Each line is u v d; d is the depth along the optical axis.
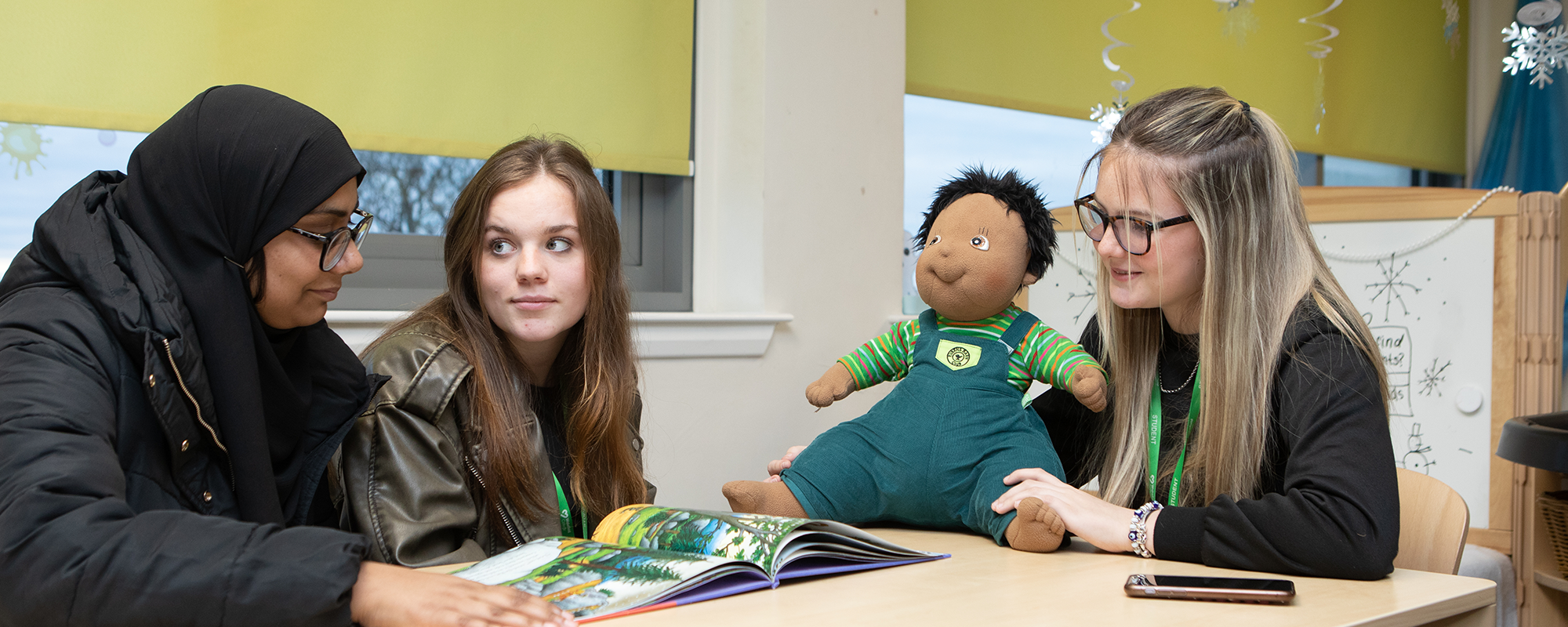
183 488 0.84
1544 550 1.65
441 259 1.70
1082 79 2.42
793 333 1.87
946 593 0.80
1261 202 1.08
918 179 2.24
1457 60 3.28
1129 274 1.11
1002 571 0.90
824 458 1.20
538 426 1.10
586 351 1.16
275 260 0.88
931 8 2.17
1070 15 2.40
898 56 2.02
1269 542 0.90
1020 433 1.16
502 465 1.04
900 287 2.04
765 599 0.77
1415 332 1.82
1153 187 1.07
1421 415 1.81
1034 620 0.71
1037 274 1.25
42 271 0.83
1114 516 1.00
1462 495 1.76
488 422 1.05
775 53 1.84
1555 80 2.99
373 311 1.55
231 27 1.46
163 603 0.63
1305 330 1.04
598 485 1.19
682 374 1.74
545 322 1.07
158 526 0.65
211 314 0.85
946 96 2.20
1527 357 1.69
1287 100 2.83
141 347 0.79
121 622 0.63
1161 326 1.22
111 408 0.76
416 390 1.01
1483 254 1.75
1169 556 0.96
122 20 1.38
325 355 0.99
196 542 0.65
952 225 1.20
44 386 0.72
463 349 1.06
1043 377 1.19
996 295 1.18
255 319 0.89
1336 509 0.90
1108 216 1.11
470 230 1.07
